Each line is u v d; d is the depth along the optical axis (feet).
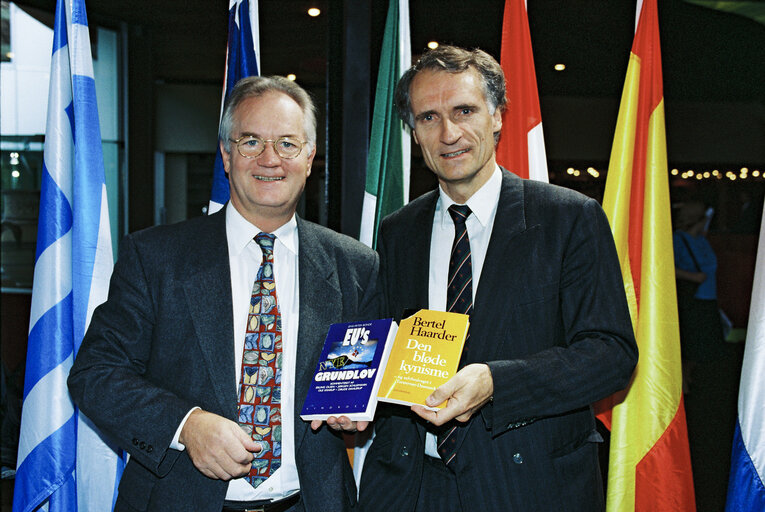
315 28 21.49
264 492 5.08
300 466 5.15
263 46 23.18
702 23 21.72
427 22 19.08
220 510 4.92
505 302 5.19
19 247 24.45
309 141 5.55
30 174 25.22
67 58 6.95
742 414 6.57
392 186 7.59
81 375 5.06
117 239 26.99
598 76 26.37
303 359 5.22
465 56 5.46
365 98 7.59
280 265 5.58
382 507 5.50
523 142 7.25
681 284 18.08
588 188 29.63
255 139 5.32
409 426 5.54
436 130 5.43
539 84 27.63
